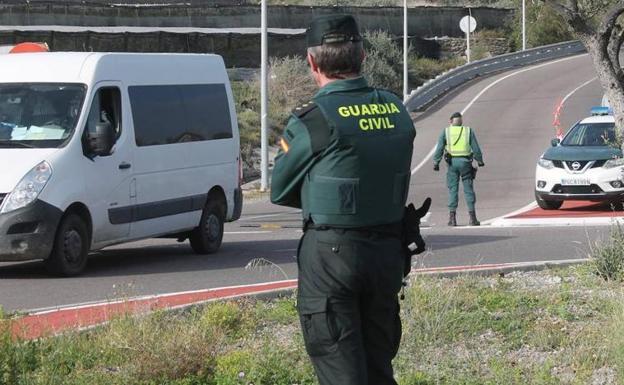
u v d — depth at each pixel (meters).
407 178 7.49
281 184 7.38
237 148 22.72
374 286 7.35
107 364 10.78
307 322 7.36
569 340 11.59
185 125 20.88
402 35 93.56
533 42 98.75
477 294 13.88
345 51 7.34
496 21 100.62
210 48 78.06
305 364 10.79
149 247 23.70
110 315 11.90
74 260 18.02
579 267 16.20
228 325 12.44
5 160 17.62
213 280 17.58
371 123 7.27
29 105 18.50
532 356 11.27
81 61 19.02
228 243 24.20
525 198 37.06
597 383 10.31
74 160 17.94
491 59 87.25
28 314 13.78
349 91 7.36
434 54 93.75
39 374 10.01
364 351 7.43
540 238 23.16
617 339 10.67
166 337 10.89
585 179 30.34
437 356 11.27
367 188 7.23
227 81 22.66
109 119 19.02
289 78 69.81
